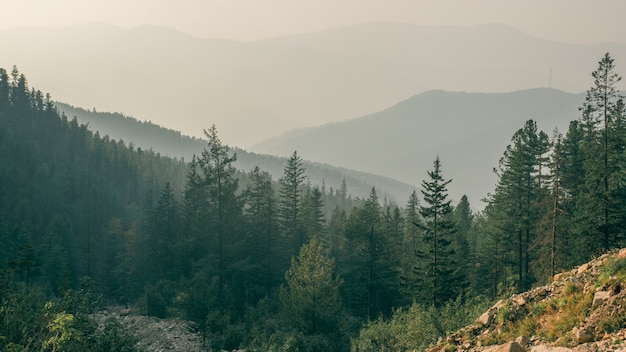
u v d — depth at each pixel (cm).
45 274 7206
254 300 5819
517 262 4816
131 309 5969
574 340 1145
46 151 12962
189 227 6675
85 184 12156
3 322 1995
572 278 1468
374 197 8375
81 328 2319
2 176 10331
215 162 5803
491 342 1444
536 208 4522
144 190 14262
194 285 4578
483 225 6969
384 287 5372
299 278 3600
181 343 4041
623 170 3450
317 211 7038
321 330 3453
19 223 9244
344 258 6562
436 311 2430
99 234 10006
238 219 6225
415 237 7094
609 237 3625
